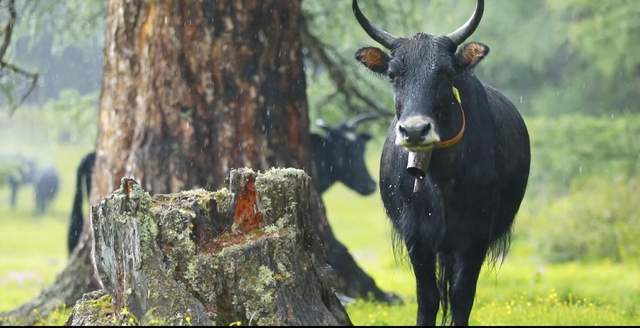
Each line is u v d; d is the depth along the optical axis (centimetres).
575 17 4597
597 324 1405
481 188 1130
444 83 1046
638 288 1991
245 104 1551
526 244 3403
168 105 1544
